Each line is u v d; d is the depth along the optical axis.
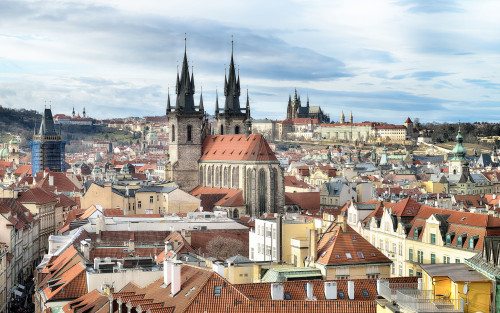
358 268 144.12
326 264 142.00
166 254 163.38
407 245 192.88
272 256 185.12
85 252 166.50
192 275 118.31
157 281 130.38
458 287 77.75
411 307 78.19
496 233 165.50
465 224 173.50
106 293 126.38
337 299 116.06
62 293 142.00
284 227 173.25
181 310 106.88
